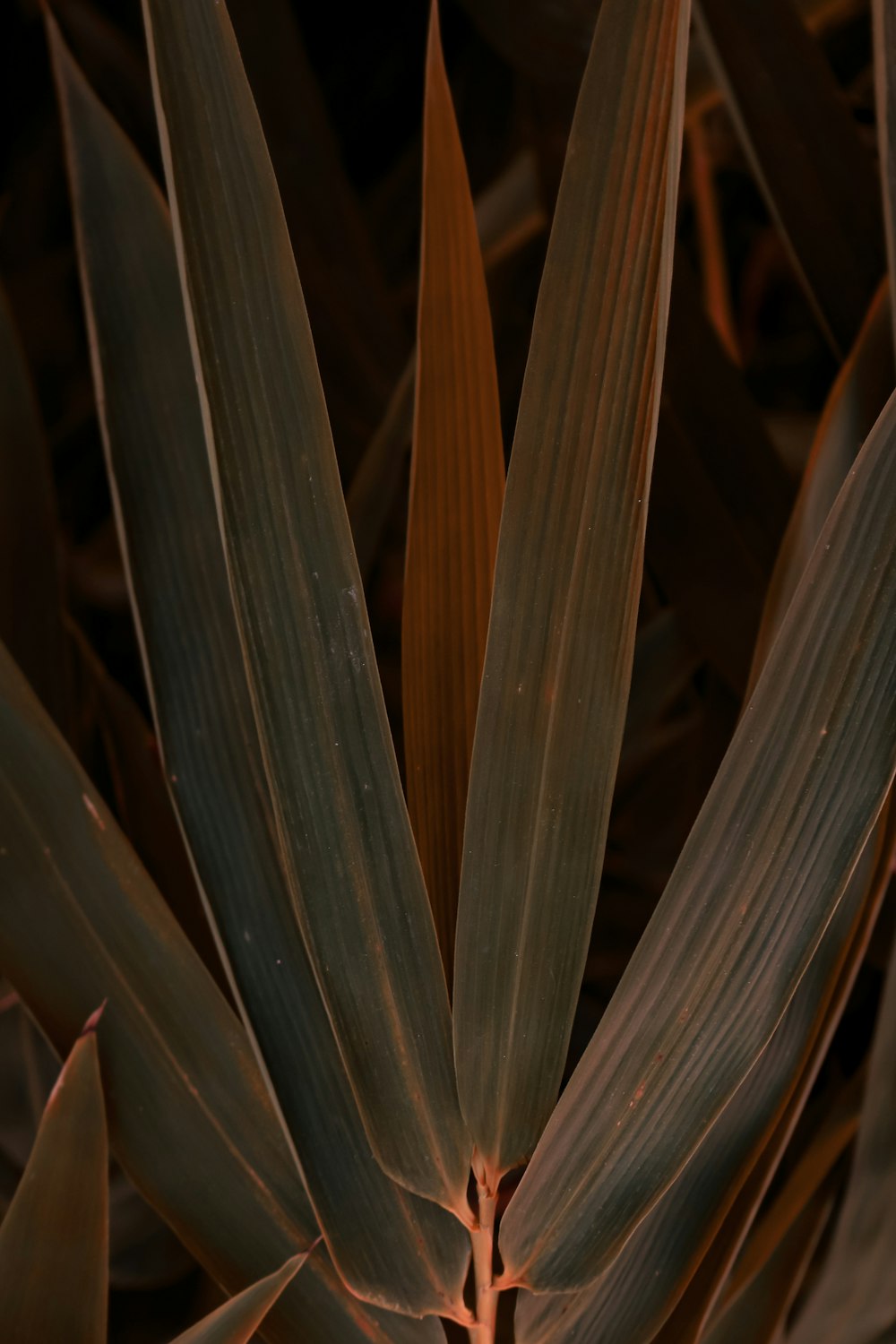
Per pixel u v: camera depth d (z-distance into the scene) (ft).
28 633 2.57
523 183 3.12
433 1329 2.28
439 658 2.26
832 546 2.10
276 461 2.10
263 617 2.12
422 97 3.70
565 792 2.13
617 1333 2.25
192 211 2.06
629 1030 2.16
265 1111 2.30
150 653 2.31
